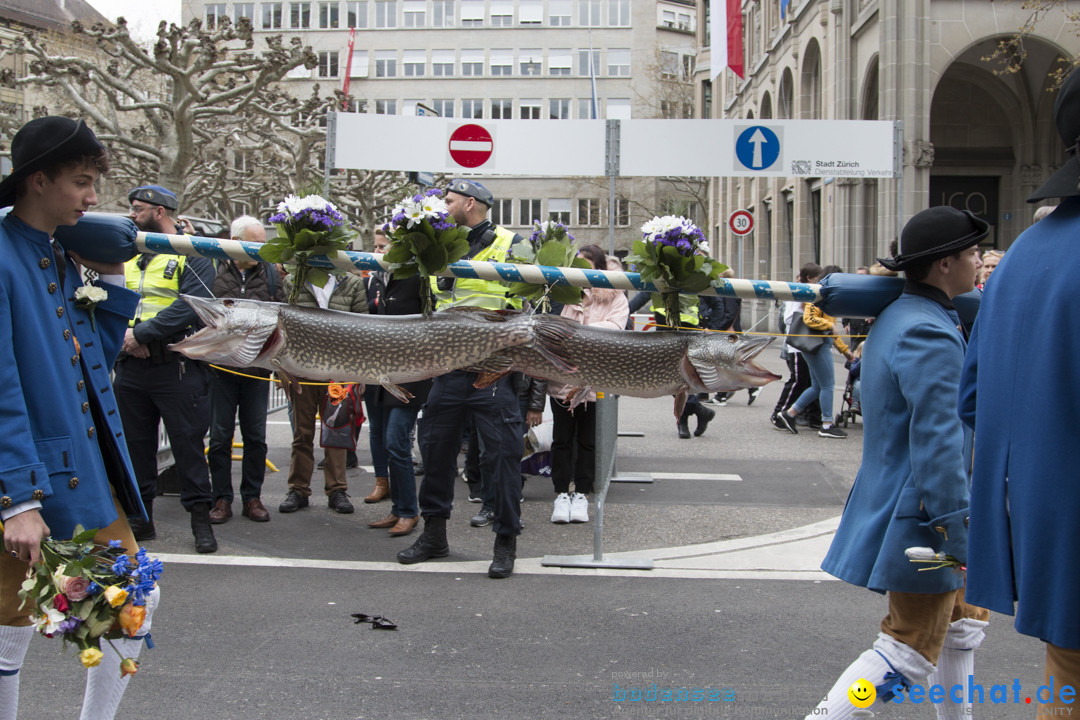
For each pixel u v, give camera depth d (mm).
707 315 9328
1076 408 1953
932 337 2740
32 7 51469
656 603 4793
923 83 19578
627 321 6555
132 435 5758
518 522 5246
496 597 4875
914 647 2771
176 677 3803
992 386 2148
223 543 5895
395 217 3117
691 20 63875
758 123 9492
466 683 3779
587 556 5621
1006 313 2127
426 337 3000
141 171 23828
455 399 5270
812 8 26422
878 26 20766
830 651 4148
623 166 9539
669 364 3072
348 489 7723
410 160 9406
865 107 22797
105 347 2975
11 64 40344
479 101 63562
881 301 3027
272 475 8336
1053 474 1972
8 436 2273
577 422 6602
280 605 4707
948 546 2582
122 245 2902
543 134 9492
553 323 3047
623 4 62688
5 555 2543
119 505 2764
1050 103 22672
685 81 54656
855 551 2842
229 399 6406
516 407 5262
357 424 6969
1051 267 2027
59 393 2467
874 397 2881
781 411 11258
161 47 18141
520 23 63344
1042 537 1984
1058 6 19562
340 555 5660
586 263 3322
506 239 5117
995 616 4664
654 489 7719
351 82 63719
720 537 6141
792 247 31047
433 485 5449
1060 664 2062
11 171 2477
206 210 33531
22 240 2508
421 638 4270
